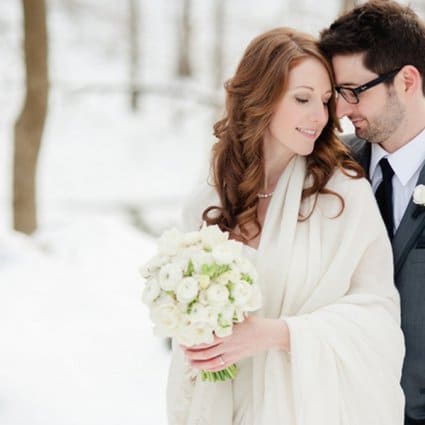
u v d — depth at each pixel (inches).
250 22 877.2
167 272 78.9
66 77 834.8
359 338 82.6
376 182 96.7
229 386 91.8
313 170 90.3
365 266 87.3
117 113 816.9
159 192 636.7
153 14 987.3
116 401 175.6
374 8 90.6
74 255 285.4
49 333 207.0
